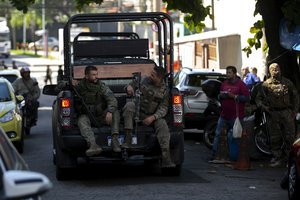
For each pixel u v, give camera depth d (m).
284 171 15.91
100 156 13.87
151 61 15.73
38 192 5.42
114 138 13.58
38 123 29.67
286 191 13.23
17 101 20.61
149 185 13.69
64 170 14.26
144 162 16.83
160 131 13.67
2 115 19.03
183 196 12.50
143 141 13.78
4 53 105.69
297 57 20.50
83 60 16.17
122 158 13.74
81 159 17.72
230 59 38.84
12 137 19.03
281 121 16.41
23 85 24.75
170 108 13.98
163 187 13.45
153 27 41.69
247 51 20.61
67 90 14.24
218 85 19.84
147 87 13.77
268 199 12.38
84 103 13.66
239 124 16.39
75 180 14.44
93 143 13.38
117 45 17.25
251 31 20.27
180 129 14.02
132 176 14.93
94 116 13.75
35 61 99.50
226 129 17.02
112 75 15.45
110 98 13.65
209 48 44.19
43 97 49.22
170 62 14.82
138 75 14.02
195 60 47.91
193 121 21.17
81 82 13.76
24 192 5.34
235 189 13.34
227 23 40.00
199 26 22.22
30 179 5.36
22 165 6.42
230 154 17.02
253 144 17.77
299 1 17.95
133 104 13.66
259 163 17.17
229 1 39.47
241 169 16.03
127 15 15.28
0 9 125.00
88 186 13.65
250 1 35.53
